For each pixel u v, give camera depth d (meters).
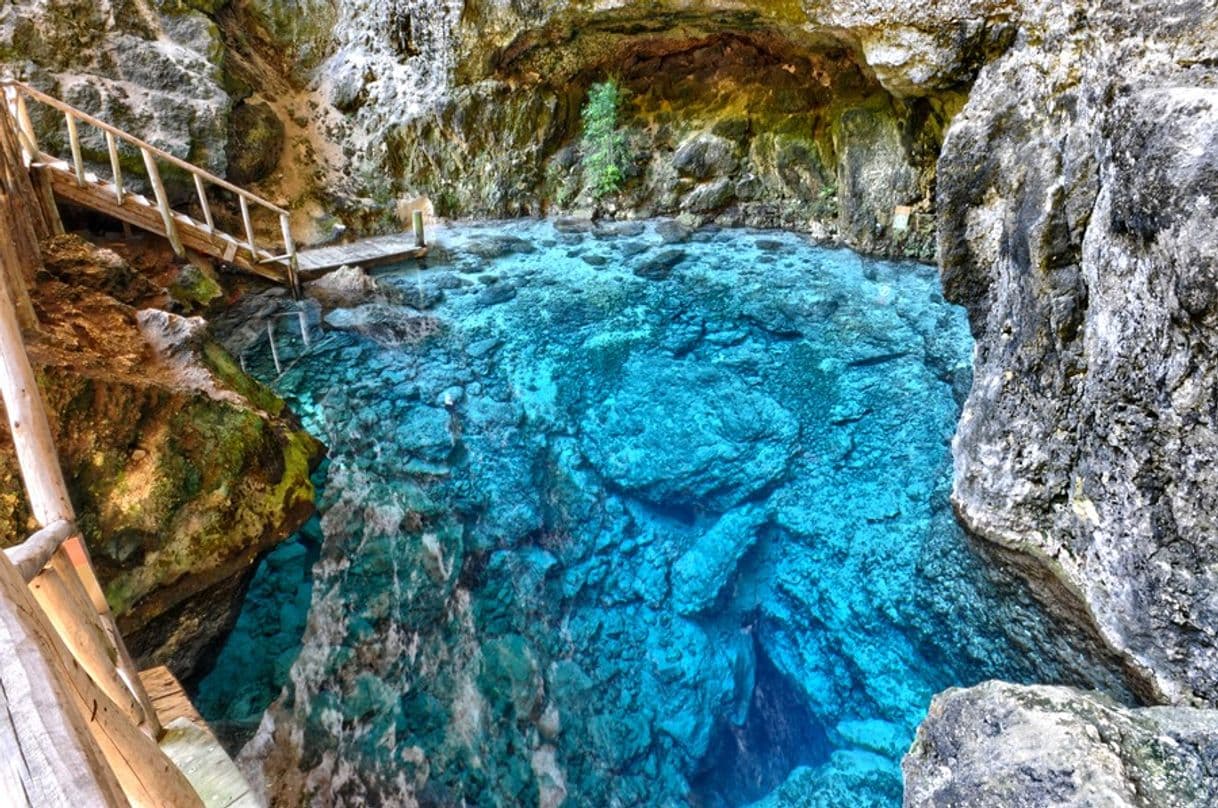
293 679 4.57
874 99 9.35
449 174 11.40
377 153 11.24
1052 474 4.30
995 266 5.11
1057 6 4.41
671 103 11.21
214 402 5.19
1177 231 2.99
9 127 6.20
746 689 5.07
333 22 11.68
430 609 5.16
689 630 5.30
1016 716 2.70
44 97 6.70
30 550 2.22
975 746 2.74
